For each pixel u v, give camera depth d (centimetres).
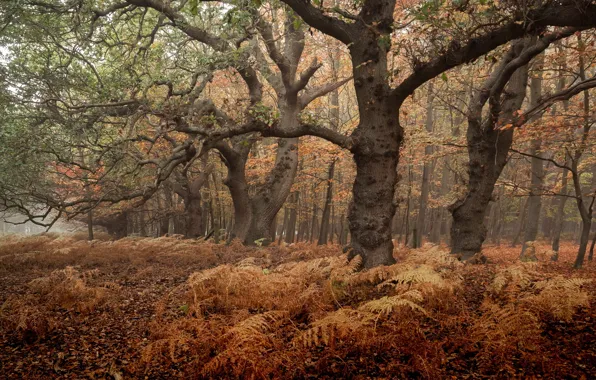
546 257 1384
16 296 753
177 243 1564
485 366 388
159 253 1319
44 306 657
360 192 815
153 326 528
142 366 436
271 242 1658
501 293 585
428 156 1492
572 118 1097
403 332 408
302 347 412
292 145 1670
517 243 2806
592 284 743
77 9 1252
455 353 429
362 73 792
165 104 884
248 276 641
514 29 618
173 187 2122
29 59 1340
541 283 529
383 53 791
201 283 634
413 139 1320
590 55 1064
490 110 989
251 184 2195
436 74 715
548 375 363
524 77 1052
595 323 480
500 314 430
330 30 789
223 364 360
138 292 787
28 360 463
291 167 1669
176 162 950
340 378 391
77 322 593
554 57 1096
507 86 1077
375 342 409
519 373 376
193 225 2147
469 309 554
